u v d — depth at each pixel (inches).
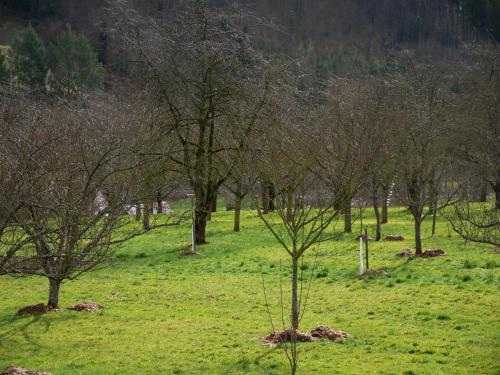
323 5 6658.5
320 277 1075.9
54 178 681.6
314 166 906.7
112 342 692.1
